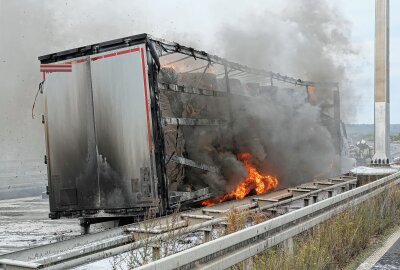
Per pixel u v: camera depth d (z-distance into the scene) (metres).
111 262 6.40
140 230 5.94
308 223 6.22
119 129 8.68
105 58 8.80
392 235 8.47
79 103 9.06
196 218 7.11
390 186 10.73
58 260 4.67
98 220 9.34
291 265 5.02
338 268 6.14
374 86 17.22
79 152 9.05
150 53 8.49
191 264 3.96
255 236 4.84
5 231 10.49
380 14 17.03
